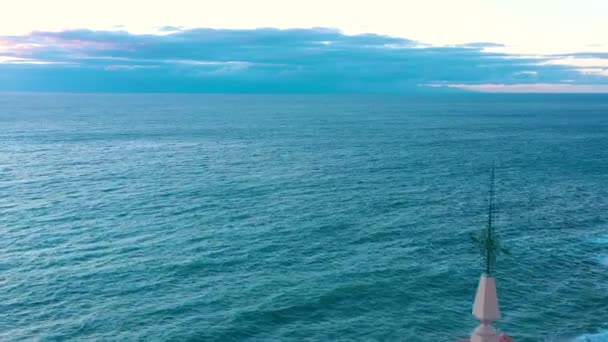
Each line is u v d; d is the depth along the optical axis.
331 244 61.12
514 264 55.97
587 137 179.25
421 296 47.88
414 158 125.69
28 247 59.22
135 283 49.78
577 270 54.72
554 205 81.00
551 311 45.28
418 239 63.44
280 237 63.25
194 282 50.09
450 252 59.19
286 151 136.62
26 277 50.88
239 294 47.47
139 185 91.00
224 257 56.53
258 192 86.06
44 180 94.44
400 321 43.31
